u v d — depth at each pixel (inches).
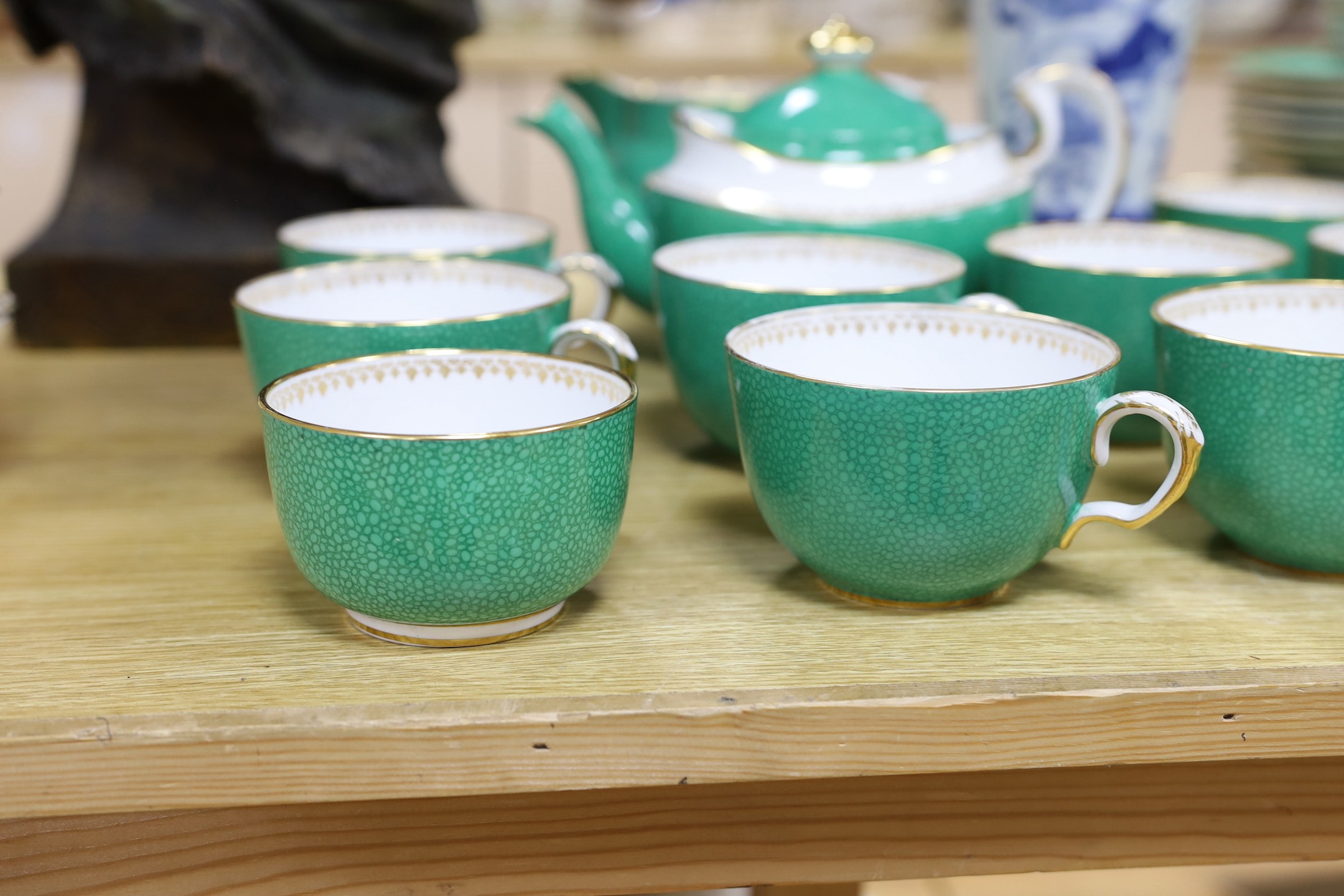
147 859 23.4
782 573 25.5
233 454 29.0
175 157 33.7
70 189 33.8
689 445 29.6
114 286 33.2
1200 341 24.7
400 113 35.1
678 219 29.8
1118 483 28.0
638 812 23.9
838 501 23.7
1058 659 23.5
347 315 27.9
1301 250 31.9
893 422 23.2
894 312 26.0
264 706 22.6
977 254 29.8
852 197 29.1
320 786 22.6
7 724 22.3
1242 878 43.4
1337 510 24.3
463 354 24.9
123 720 22.4
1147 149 34.2
